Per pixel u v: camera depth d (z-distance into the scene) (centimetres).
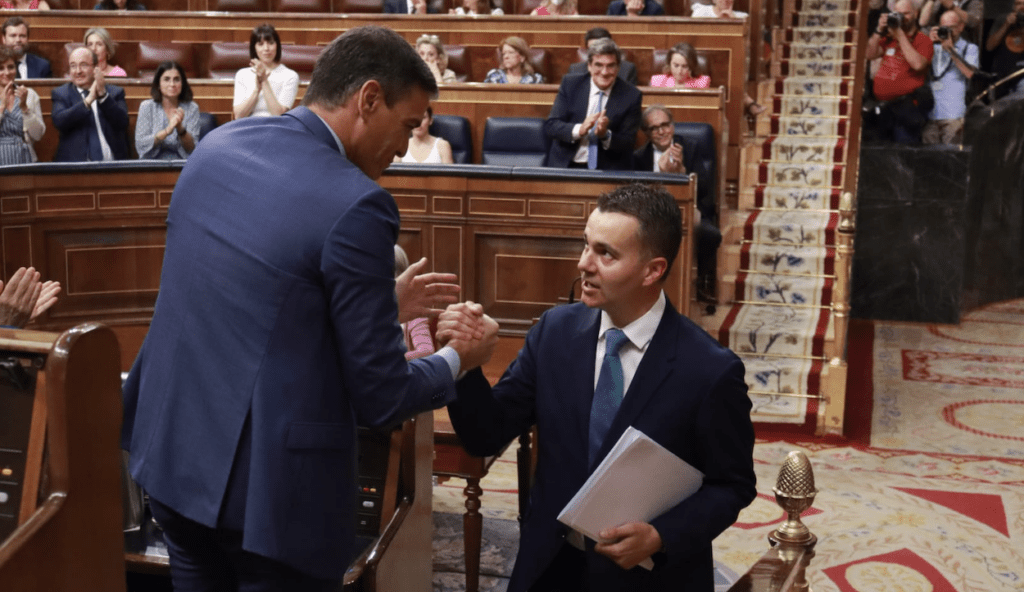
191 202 179
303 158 175
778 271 713
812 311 679
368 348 170
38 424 150
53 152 675
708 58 755
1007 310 911
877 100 855
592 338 209
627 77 692
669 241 197
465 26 802
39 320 487
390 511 254
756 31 854
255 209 172
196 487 173
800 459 216
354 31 182
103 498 141
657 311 204
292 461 170
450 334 196
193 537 183
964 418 605
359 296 169
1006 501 478
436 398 186
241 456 171
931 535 439
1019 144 908
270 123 183
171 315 179
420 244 514
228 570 190
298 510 171
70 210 489
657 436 199
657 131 595
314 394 172
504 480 493
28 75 764
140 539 246
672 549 194
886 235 851
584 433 205
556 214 496
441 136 657
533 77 757
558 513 205
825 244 730
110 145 616
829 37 1030
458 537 411
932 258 845
